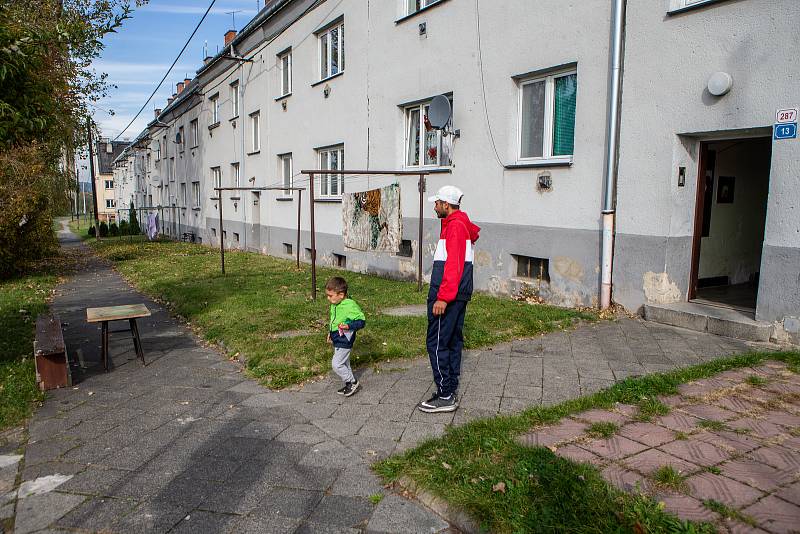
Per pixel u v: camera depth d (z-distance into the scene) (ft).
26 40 18.02
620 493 9.40
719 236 25.64
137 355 21.98
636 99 22.80
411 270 38.29
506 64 29.19
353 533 9.63
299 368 18.38
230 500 10.77
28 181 44.78
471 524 9.35
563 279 26.66
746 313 20.58
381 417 14.35
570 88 26.68
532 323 22.26
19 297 37.22
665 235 22.08
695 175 22.33
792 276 18.13
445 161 34.76
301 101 53.52
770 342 18.80
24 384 18.08
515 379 16.44
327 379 17.60
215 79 80.28
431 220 35.86
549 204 27.22
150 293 38.42
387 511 10.18
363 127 42.91
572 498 9.34
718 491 9.45
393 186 28.76
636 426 12.34
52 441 13.91
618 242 23.84
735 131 20.17
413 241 37.83
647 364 17.24
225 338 23.00
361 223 31.27
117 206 225.35
